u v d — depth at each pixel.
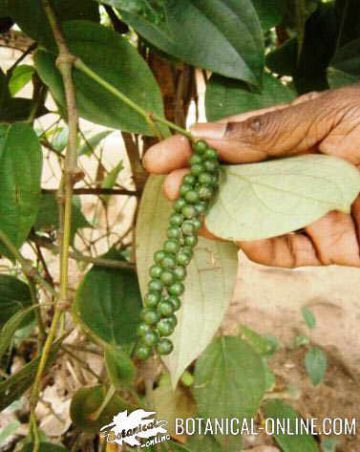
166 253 0.26
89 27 0.31
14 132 0.30
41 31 0.31
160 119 0.29
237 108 0.34
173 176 0.30
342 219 0.41
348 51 0.38
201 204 0.27
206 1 0.30
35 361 0.29
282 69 0.43
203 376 0.41
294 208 0.23
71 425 0.58
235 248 0.33
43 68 0.30
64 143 0.59
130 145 0.49
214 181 0.27
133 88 0.32
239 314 0.81
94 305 0.38
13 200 0.29
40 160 0.30
